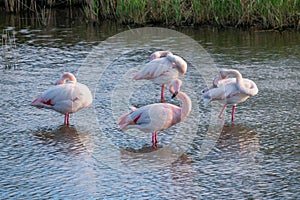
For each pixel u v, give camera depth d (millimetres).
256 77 11945
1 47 14766
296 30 15883
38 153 8430
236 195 7102
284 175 7648
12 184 7441
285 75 12070
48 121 9719
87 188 7340
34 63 13336
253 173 7723
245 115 9898
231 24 16469
